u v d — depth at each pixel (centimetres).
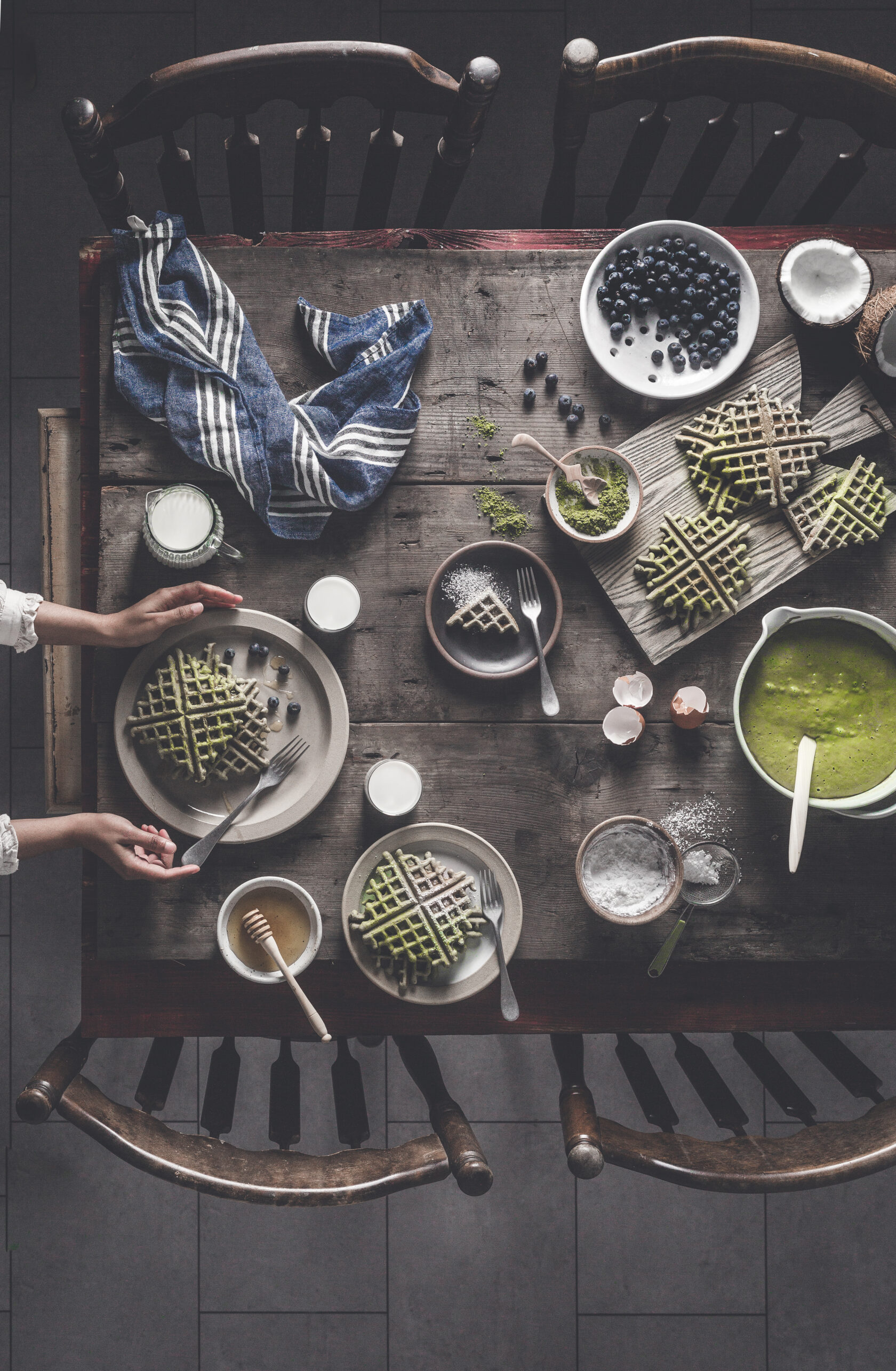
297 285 144
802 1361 210
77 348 211
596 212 209
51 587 171
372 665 144
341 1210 211
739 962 146
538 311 145
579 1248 211
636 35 208
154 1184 211
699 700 142
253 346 141
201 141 209
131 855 136
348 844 143
